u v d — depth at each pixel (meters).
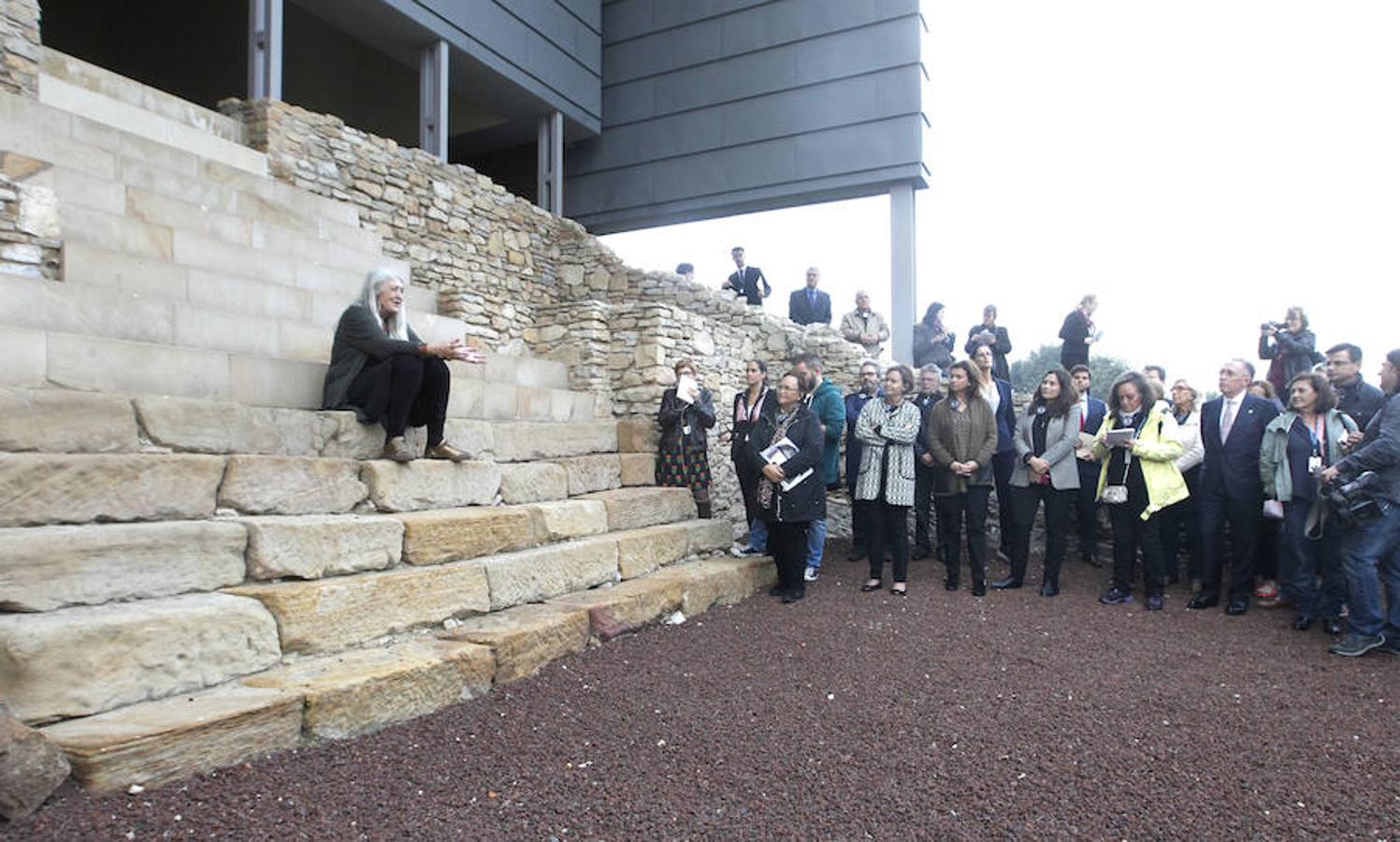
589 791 2.79
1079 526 7.45
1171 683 4.29
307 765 2.72
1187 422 6.03
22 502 2.95
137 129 6.41
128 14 13.60
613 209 13.97
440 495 4.68
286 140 7.54
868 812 2.76
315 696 2.89
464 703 3.45
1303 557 5.38
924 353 9.70
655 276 9.83
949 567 6.37
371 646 3.55
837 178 12.52
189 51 13.52
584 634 4.32
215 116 7.32
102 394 3.49
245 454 3.97
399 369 4.53
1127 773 3.16
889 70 12.27
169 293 5.01
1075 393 6.43
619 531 5.70
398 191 8.52
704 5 13.41
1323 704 4.02
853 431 7.20
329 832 2.36
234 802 2.43
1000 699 3.96
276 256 6.12
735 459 6.72
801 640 4.85
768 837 2.57
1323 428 5.41
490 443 5.50
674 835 2.55
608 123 13.99
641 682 3.93
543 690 3.69
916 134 12.08
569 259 10.49
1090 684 4.23
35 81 5.77
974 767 3.17
